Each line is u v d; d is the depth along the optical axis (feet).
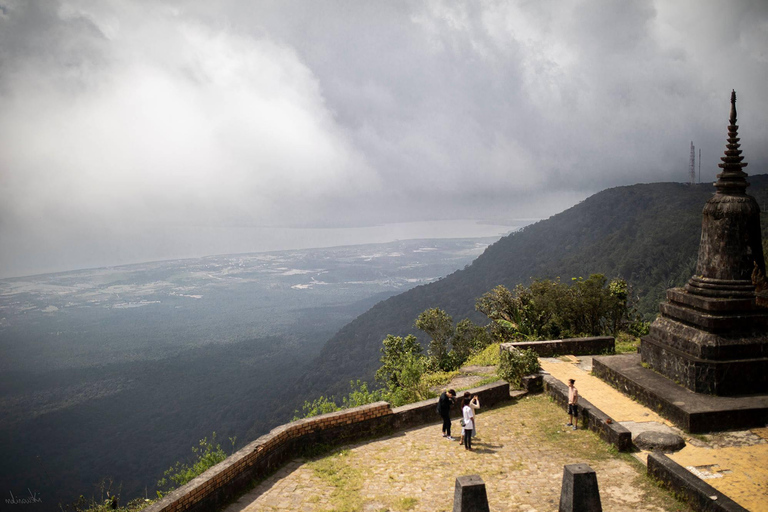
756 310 45.39
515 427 44.73
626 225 451.53
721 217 47.83
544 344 66.23
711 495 27.94
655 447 37.19
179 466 41.16
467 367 68.64
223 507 31.73
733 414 39.86
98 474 353.92
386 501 32.17
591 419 42.29
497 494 32.40
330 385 398.21
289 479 35.65
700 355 44.80
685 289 50.34
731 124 48.83
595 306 82.33
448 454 39.42
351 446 41.50
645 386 46.11
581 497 26.68
